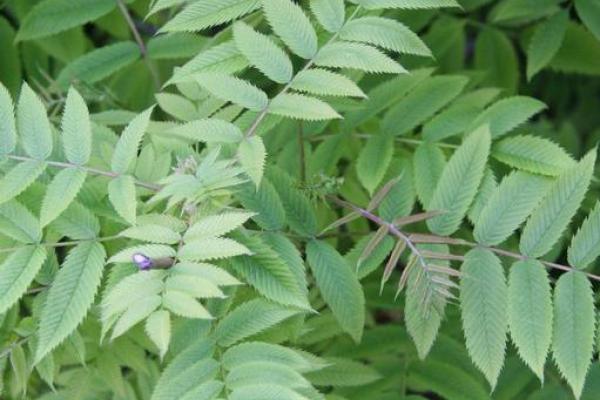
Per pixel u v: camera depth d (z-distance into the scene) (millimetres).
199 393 868
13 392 1009
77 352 987
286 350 889
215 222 876
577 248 936
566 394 1080
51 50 1184
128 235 875
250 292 954
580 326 924
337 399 987
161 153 985
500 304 938
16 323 994
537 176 968
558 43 1157
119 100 1166
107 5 1130
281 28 940
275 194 957
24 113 931
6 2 1192
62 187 915
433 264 929
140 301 849
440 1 953
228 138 923
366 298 1107
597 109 1462
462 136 1062
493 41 1226
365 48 932
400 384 1064
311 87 930
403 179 1013
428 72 1058
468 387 1051
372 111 1058
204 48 1062
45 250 915
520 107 1011
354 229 1121
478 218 957
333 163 1061
